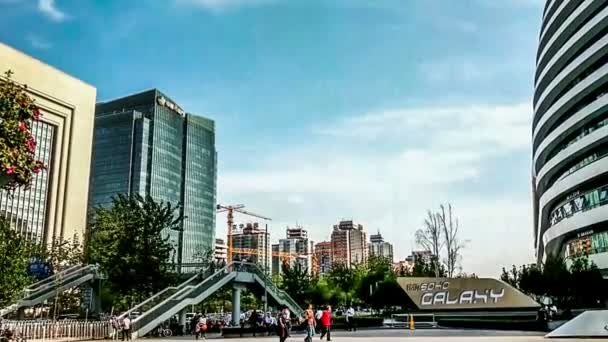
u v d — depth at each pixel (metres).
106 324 33.53
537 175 84.06
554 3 75.44
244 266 45.84
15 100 10.52
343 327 39.56
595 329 26.03
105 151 160.75
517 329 35.19
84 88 85.44
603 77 60.84
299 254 188.50
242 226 189.75
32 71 75.38
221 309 89.00
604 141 61.03
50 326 30.67
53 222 76.81
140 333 33.25
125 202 44.72
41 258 48.41
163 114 167.12
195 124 181.25
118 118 162.12
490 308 41.66
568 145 68.62
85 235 54.06
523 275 59.16
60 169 79.38
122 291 43.06
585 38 65.62
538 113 82.75
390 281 51.97
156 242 42.94
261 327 35.34
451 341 25.19
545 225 83.38
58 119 80.31
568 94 68.06
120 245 41.81
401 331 36.91
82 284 46.06
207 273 43.41
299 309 50.94
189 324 41.81
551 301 64.69
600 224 61.34
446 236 68.00
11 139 10.22
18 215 71.81
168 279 43.53
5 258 17.70
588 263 60.94
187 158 174.88
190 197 172.75
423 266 72.94
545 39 78.62
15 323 29.33
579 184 64.50
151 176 158.38
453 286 43.50
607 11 61.25
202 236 174.62
